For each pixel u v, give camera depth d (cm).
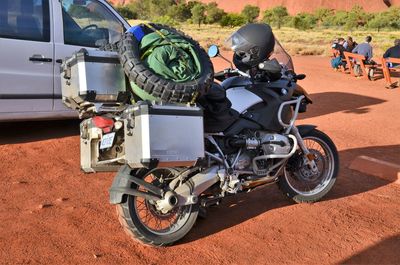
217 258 397
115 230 439
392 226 467
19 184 538
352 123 939
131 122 374
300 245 423
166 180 426
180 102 387
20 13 666
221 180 439
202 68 402
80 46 720
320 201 525
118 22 772
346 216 487
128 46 387
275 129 480
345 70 1828
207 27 7525
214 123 437
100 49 434
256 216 482
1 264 371
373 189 569
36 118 698
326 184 521
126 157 382
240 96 462
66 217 459
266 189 561
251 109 464
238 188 449
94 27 741
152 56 386
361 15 9794
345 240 435
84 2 734
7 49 654
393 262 400
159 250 408
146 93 384
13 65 660
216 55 480
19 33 664
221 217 478
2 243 403
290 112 496
